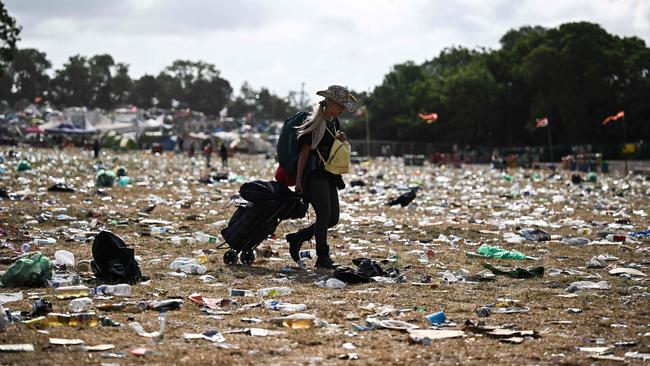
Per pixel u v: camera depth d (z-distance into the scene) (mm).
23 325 7773
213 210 22844
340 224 19656
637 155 96125
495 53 131125
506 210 25500
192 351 7004
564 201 29781
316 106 12547
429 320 8445
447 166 84062
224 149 59188
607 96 108438
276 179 12945
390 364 6723
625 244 16312
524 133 120625
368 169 65562
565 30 113750
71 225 17656
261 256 13711
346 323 8391
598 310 9250
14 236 15195
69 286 9867
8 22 70438
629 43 121250
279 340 7512
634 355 7164
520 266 13000
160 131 162375
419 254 14266
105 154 78188
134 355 6805
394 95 140625
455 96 121875
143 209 22031
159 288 10289
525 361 6898
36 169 40312
